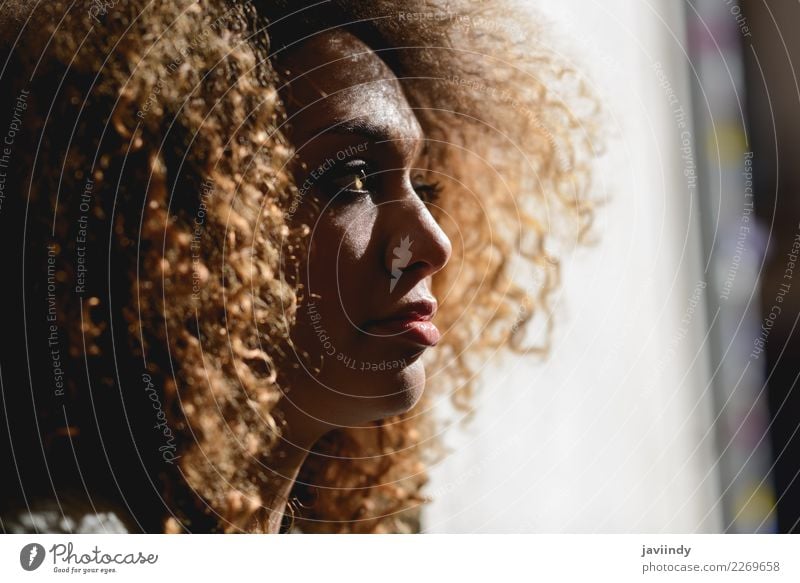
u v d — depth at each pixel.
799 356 1.09
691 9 1.10
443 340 0.92
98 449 0.56
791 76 1.08
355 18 0.63
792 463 1.09
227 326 0.56
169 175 0.55
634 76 1.04
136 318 0.54
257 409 0.57
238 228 0.56
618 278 1.05
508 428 1.02
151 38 0.55
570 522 1.05
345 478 0.84
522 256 0.93
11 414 0.56
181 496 0.59
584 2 1.01
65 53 0.56
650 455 1.08
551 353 1.02
